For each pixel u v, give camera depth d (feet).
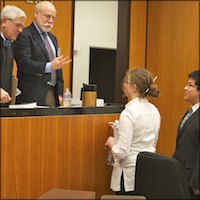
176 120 19.21
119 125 9.57
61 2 19.81
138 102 9.79
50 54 12.01
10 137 8.14
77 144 9.41
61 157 9.07
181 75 19.08
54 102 11.91
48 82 11.65
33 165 8.54
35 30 11.71
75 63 22.52
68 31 20.17
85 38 22.94
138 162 8.76
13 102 10.11
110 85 23.17
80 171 9.53
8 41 10.12
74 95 22.44
